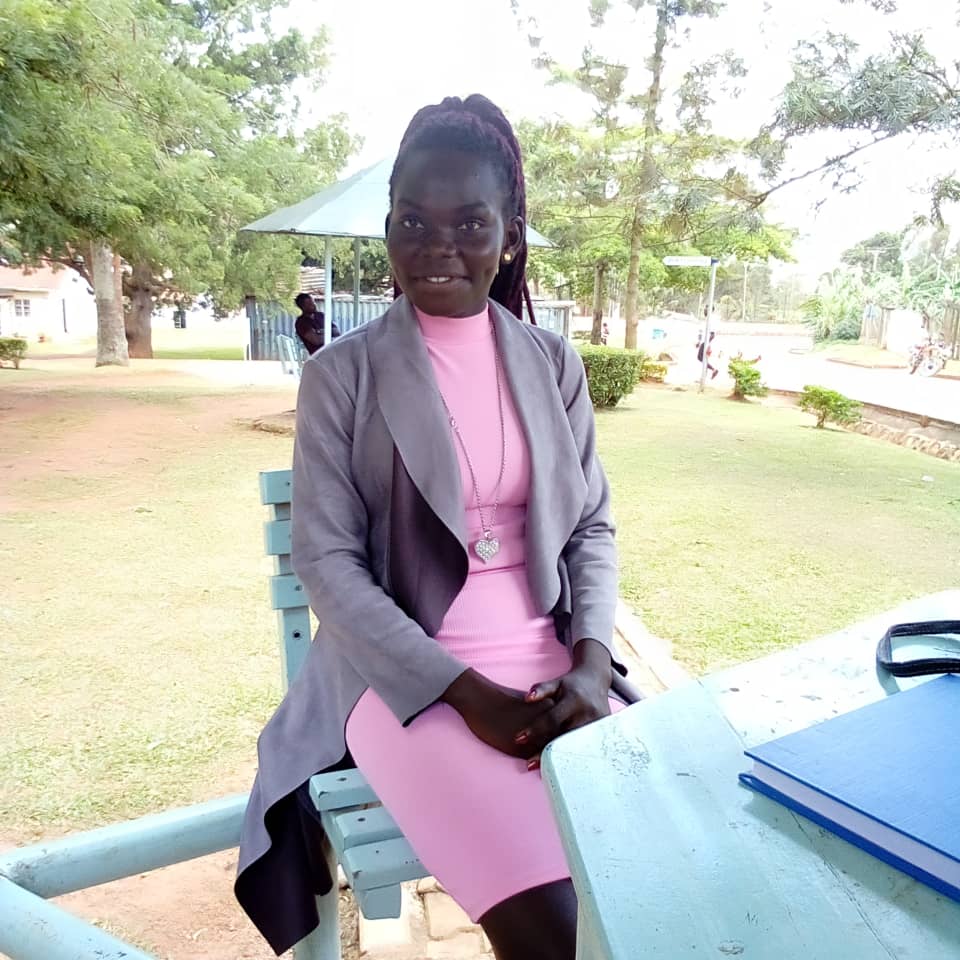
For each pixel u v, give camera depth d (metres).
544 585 1.61
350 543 1.53
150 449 8.80
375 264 23.36
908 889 0.69
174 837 1.47
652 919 0.65
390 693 1.41
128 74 10.23
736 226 12.35
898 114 8.83
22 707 3.23
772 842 0.75
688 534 5.82
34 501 6.50
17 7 8.16
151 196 12.87
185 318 41.75
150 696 3.34
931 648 1.21
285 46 21.20
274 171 17.06
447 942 1.99
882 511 6.62
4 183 10.98
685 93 12.29
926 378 18.39
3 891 1.30
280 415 10.97
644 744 0.92
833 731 0.88
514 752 1.35
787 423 11.64
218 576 4.82
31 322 33.31
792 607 4.42
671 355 21.56
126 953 1.21
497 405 1.62
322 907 1.57
